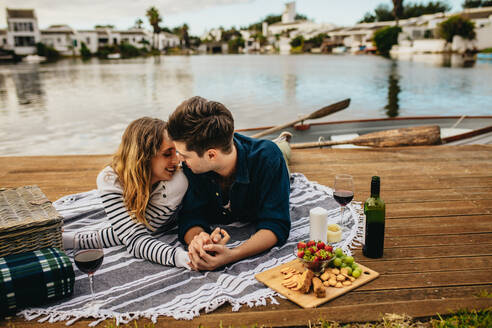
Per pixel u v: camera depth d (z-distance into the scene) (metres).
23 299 1.65
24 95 16.31
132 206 2.12
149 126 2.02
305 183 3.37
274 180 2.16
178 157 1.97
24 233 1.75
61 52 57.69
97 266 1.58
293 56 57.03
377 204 2.05
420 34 51.28
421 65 28.41
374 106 13.20
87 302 1.76
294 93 16.50
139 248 2.11
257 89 17.98
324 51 65.62
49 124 10.64
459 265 2.02
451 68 25.45
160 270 2.04
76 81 22.00
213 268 1.97
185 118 1.83
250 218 2.50
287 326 1.60
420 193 3.12
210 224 2.60
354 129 6.57
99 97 15.76
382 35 50.28
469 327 1.54
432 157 4.16
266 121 11.08
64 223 2.68
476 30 39.44
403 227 2.51
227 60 48.88
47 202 2.04
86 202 3.00
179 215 2.34
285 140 3.60
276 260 2.09
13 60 49.94
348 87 18.00
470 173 3.59
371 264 2.05
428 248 2.21
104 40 64.62
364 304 1.70
